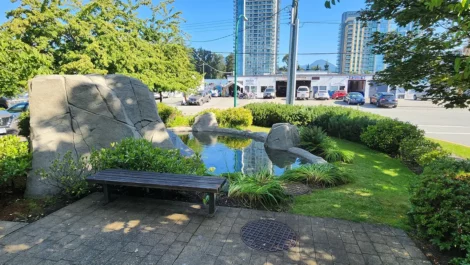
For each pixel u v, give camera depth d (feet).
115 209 10.71
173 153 13.51
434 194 8.39
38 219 9.91
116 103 14.60
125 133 14.76
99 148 13.89
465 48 11.18
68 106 13.20
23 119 26.40
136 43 34.73
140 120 18.93
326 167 16.03
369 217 10.50
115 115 14.49
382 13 12.79
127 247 8.15
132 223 9.63
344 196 12.78
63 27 25.81
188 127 38.88
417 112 59.52
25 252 7.84
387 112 59.72
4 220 9.75
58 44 27.58
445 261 7.75
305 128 27.40
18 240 8.44
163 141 19.77
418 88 12.96
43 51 25.90
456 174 8.94
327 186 14.61
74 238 8.60
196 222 9.82
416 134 20.47
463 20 7.45
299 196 12.89
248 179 13.64
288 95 42.27
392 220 10.25
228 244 8.43
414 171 17.38
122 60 29.99
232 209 11.00
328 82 109.19
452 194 8.07
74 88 13.35
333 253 8.07
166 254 7.84
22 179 12.97
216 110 41.96
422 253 8.14
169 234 8.95
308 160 21.38
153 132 19.45
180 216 10.24
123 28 36.22
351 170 17.51
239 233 9.11
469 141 29.07
